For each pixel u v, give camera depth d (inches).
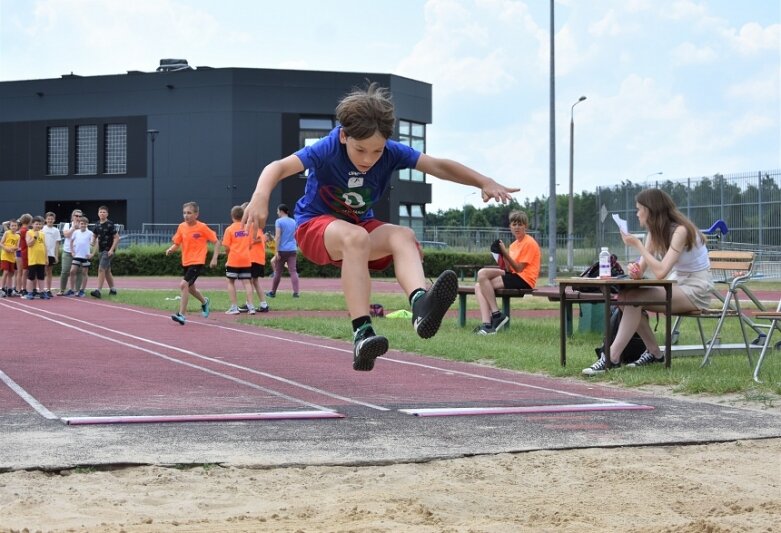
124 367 346.3
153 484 168.7
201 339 461.7
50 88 1738.4
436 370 346.0
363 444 203.0
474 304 774.5
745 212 1108.5
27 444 197.3
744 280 343.0
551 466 186.2
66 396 272.1
